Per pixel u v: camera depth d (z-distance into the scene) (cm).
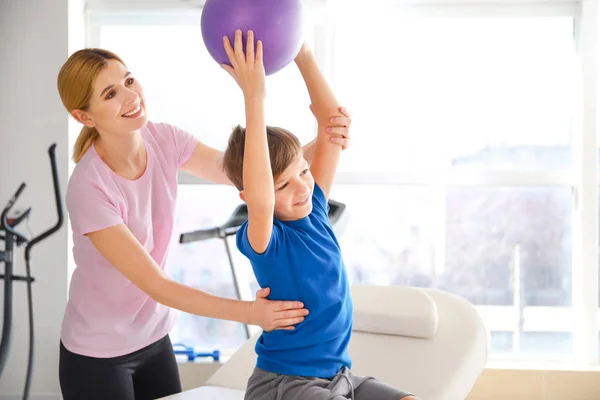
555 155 376
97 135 212
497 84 375
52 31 348
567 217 376
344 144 191
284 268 166
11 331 351
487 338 261
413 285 381
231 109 382
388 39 376
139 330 221
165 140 222
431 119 377
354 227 380
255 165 156
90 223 196
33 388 352
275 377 168
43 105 350
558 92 374
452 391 241
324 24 371
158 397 231
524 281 379
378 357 257
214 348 386
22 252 351
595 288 366
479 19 373
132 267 192
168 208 220
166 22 379
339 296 170
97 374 216
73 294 219
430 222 378
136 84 206
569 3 368
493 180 370
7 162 351
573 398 348
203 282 388
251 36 157
